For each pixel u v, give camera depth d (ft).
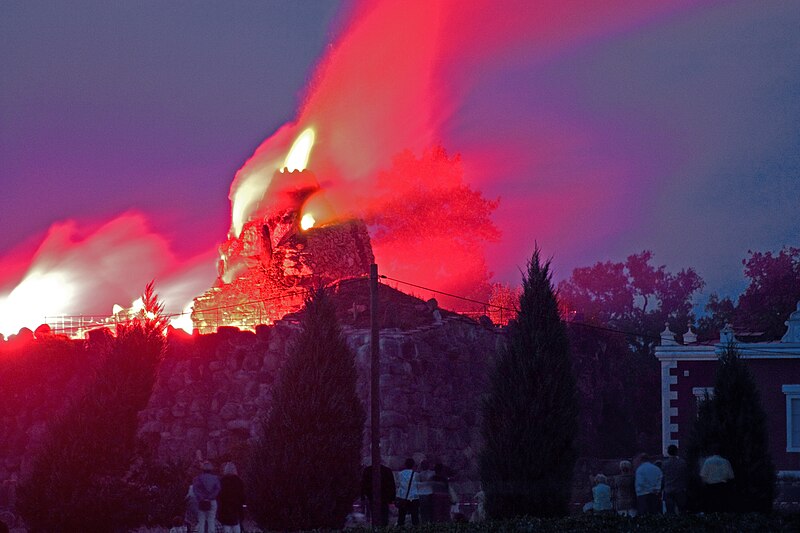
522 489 290.15
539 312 303.89
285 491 290.97
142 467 337.11
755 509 296.30
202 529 283.59
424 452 428.15
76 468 316.40
